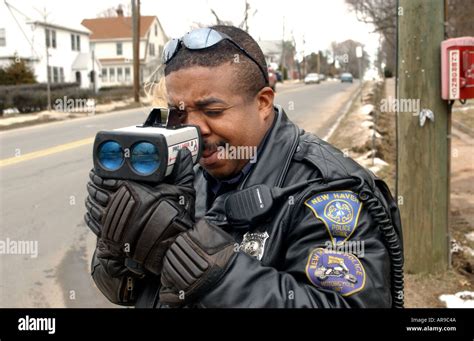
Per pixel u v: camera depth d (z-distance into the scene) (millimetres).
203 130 1220
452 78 3691
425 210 3922
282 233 1205
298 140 1339
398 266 1233
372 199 1204
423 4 3727
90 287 4047
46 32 34969
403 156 3934
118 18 54312
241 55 1214
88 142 12141
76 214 6141
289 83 50969
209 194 1437
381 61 22859
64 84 28828
